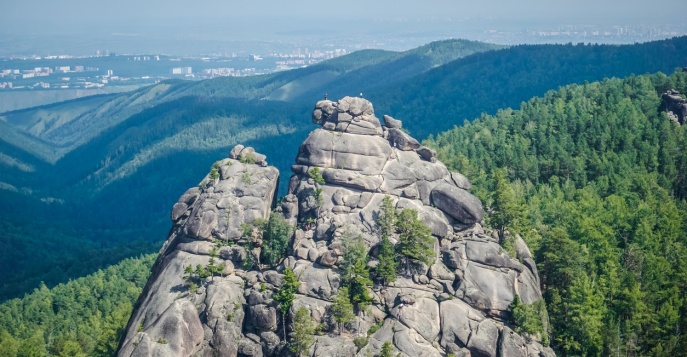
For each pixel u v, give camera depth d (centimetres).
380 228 15088
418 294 14300
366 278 14200
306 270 14650
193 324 13912
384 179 15688
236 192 15875
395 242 14862
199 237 15388
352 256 14400
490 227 15850
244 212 15600
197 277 14875
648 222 18300
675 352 14512
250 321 14312
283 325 14100
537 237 16788
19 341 19938
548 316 14975
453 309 14062
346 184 15638
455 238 15288
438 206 15575
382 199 15425
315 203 15450
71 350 18150
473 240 15088
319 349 13562
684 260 16575
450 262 14662
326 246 14975
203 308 14388
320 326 13950
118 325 18438
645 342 14912
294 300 14212
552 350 14175
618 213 18712
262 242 15288
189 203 16600
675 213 18562
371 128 16238
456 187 15775
